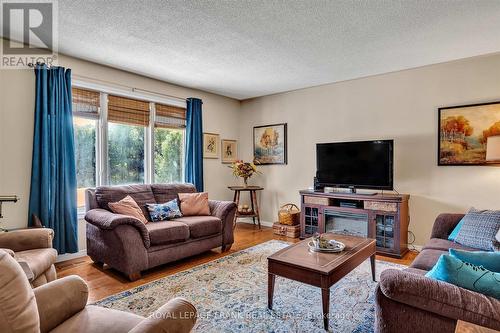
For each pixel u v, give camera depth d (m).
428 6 2.37
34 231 2.50
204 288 2.68
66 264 3.34
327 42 3.08
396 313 1.43
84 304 1.47
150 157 4.48
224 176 5.58
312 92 4.89
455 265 1.39
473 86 3.54
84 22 2.66
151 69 3.97
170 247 3.23
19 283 0.96
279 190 5.33
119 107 4.11
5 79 3.05
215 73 4.14
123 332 1.24
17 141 3.12
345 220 4.14
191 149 4.88
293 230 4.57
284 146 5.23
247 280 2.87
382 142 3.90
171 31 2.83
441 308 1.29
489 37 2.94
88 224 3.41
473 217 2.68
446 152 3.68
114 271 3.13
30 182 3.20
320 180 4.45
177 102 4.80
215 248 3.99
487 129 3.42
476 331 1.03
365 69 3.97
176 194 4.15
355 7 2.39
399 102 4.05
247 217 5.53
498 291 1.28
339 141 4.60
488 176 3.43
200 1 2.31
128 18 2.58
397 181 4.06
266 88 4.98
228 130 5.66
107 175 3.98
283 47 3.21
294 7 2.39
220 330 2.01
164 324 1.07
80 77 3.60
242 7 2.39
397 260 3.50
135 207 3.46
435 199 3.77
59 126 3.32
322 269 2.04
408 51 3.32
